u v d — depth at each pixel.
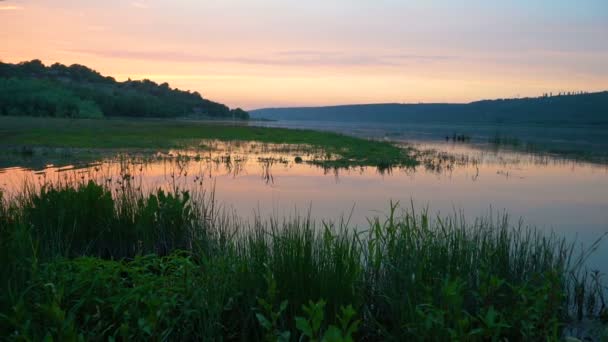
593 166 17.98
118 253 6.10
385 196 10.49
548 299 3.85
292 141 27.38
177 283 3.99
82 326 3.39
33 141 20.78
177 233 6.20
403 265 4.43
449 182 12.81
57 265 4.04
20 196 6.50
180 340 3.65
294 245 4.12
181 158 16.45
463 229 5.37
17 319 2.99
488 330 3.34
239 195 10.19
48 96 69.31
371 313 4.36
